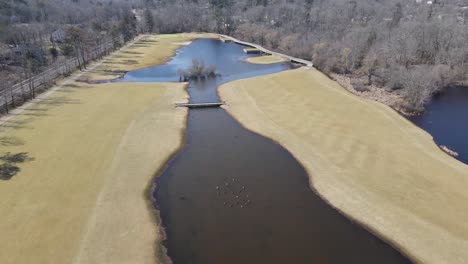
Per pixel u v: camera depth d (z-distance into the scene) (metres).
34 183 39.25
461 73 85.94
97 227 32.94
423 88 68.00
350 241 31.84
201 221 34.69
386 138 51.88
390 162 44.81
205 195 39.12
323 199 38.16
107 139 51.06
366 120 58.88
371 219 34.59
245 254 30.22
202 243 31.61
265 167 45.06
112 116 60.44
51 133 52.62
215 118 61.88
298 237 32.31
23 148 47.47
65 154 46.16
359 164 44.50
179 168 45.00
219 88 79.88
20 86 74.19
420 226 33.25
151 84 82.69
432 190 38.59
